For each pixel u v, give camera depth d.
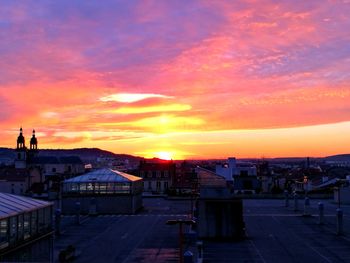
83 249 57.66
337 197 114.00
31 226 43.09
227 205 63.06
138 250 56.66
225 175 169.25
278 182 174.75
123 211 95.12
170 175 162.00
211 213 63.06
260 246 58.53
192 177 152.62
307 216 87.75
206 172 170.12
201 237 62.72
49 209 47.47
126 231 71.56
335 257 52.41
